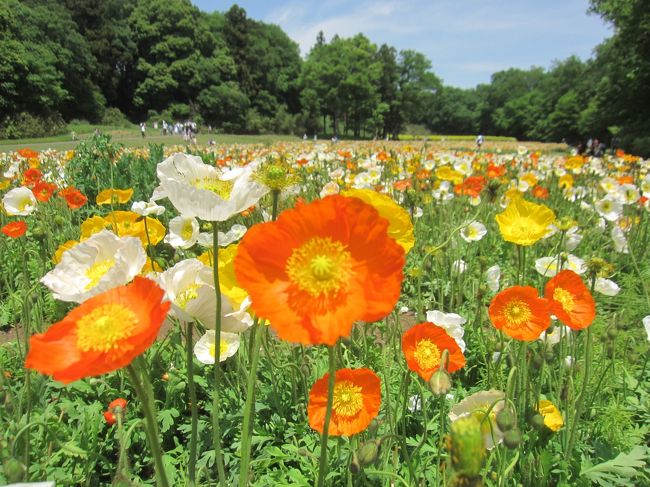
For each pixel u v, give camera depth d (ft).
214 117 238.68
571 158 28.68
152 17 237.86
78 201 16.58
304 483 7.12
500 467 6.33
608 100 121.19
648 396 9.52
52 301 13.78
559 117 209.05
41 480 6.81
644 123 112.98
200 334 10.59
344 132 281.74
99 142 27.50
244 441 5.00
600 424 8.68
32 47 169.07
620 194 19.58
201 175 5.89
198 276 5.70
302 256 3.98
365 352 9.34
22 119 143.33
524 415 7.70
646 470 7.66
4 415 7.77
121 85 240.53
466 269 15.92
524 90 361.30
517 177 29.09
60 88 175.94
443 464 6.89
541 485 7.29
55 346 3.99
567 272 7.38
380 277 3.92
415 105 297.94
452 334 9.21
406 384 6.81
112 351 3.74
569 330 9.84
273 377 8.76
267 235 3.96
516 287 7.13
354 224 3.96
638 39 108.06
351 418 6.27
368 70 244.83
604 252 19.06
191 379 5.43
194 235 10.06
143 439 8.47
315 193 20.04
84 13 225.56
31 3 201.87
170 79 229.66
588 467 7.75
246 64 272.51
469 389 10.25
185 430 8.52
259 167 6.00
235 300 5.89
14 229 11.99
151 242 10.99
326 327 3.84
